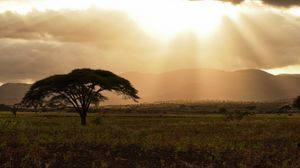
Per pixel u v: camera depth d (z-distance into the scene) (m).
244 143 25.39
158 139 27.17
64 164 17.59
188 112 169.12
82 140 24.66
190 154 21.20
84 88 57.34
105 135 28.06
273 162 19.78
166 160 19.52
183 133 34.44
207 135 32.12
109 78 60.69
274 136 30.44
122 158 19.48
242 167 18.23
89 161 18.44
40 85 58.72
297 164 19.16
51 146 21.89
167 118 85.56
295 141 27.84
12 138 24.62
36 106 61.31
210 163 19.17
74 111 156.50
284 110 169.62
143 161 19.05
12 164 17.05
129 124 54.31
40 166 16.86
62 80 56.41
